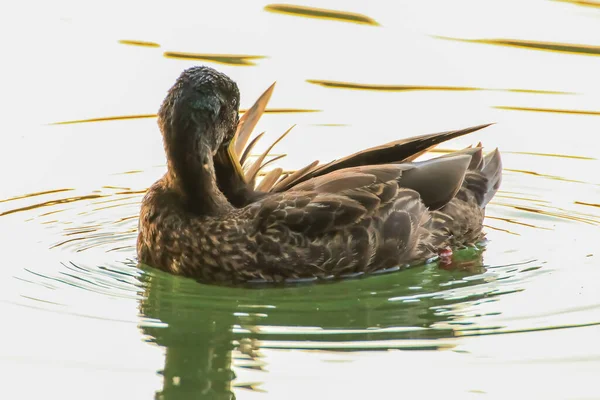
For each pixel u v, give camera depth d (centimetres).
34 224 1402
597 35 1936
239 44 1916
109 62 1856
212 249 1207
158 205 1234
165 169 1590
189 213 1223
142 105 1742
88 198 1492
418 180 1301
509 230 1423
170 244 1228
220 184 1291
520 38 1939
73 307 1163
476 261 1316
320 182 1257
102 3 2105
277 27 1986
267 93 1366
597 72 1823
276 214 1212
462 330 1113
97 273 1259
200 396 988
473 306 1178
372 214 1243
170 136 1202
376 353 1059
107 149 1630
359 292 1219
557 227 1430
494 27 1984
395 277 1260
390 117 1705
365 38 1942
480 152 1426
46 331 1108
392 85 1800
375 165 1298
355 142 1638
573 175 1577
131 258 1312
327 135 1661
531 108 1731
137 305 1173
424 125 1680
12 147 1616
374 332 1109
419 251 1288
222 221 1212
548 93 1770
